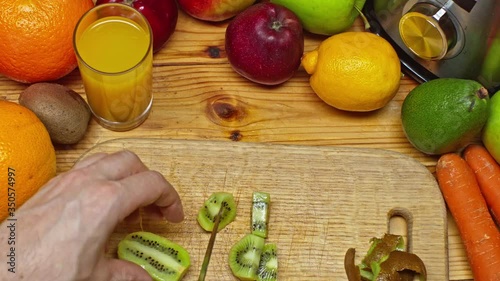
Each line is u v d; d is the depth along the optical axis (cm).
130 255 80
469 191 85
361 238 83
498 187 85
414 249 83
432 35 82
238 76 90
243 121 89
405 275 81
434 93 82
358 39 84
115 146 85
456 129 82
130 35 83
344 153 86
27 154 77
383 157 86
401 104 90
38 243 68
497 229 85
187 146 85
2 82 88
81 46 82
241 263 81
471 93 81
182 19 92
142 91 84
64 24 82
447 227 85
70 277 68
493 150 85
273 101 90
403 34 84
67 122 82
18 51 82
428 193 85
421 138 84
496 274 82
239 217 83
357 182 85
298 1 87
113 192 70
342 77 84
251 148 85
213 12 89
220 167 85
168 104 89
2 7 80
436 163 88
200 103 89
